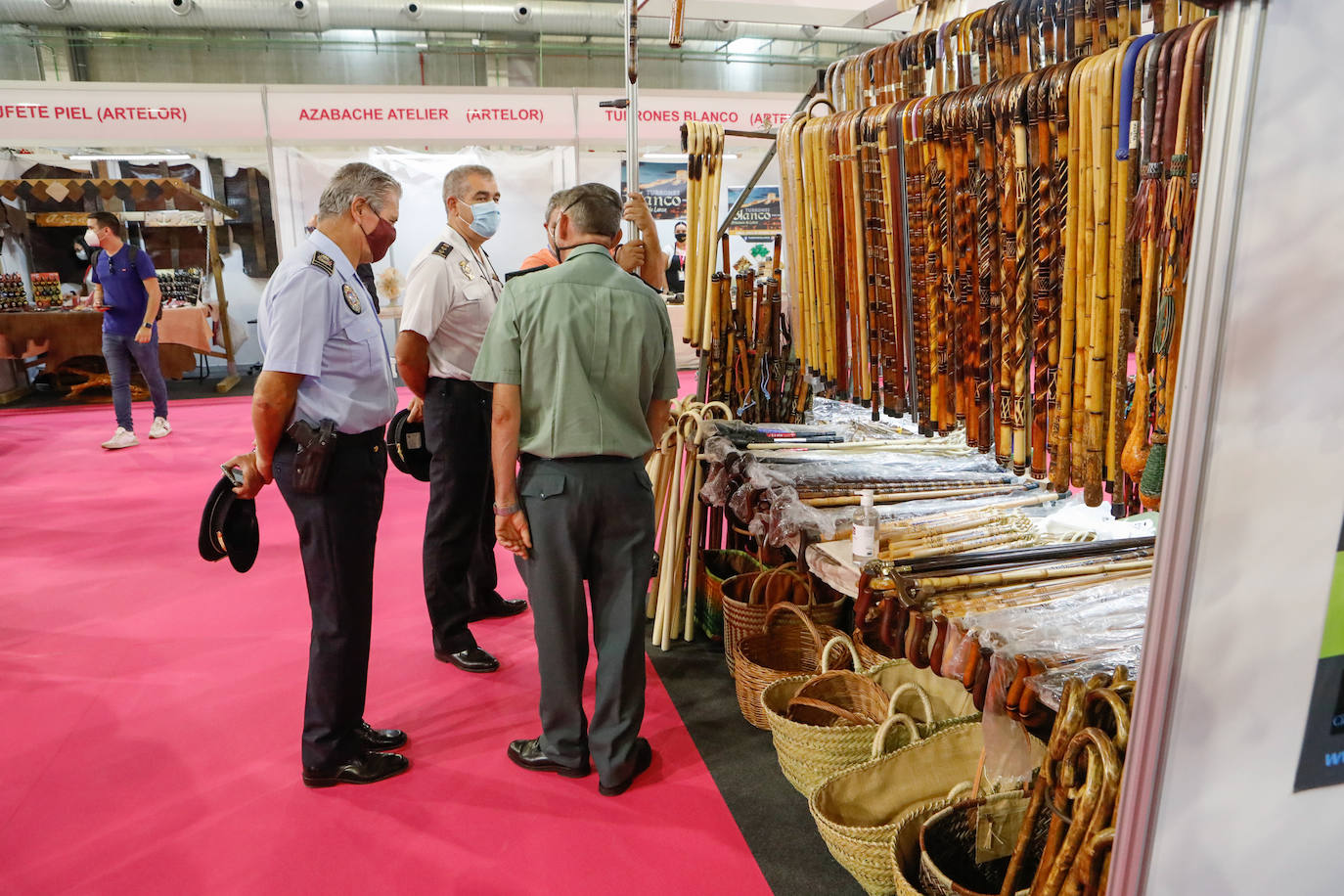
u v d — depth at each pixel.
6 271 8.87
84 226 9.48
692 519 3.10
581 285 1.99
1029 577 1.75
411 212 7.96
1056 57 1.84
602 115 8.12
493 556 3.32
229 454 6.20
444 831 2.07
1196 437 0.71
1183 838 0.81
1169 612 0.74
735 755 2.40
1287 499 0.75
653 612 3.34
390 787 2.25
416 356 2.67
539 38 12.19
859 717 2.12
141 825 2.10
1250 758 0.81
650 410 2.26
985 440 1.94
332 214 2.07
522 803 2.18
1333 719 0.83
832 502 2.32
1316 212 0.69
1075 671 1.39
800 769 2.10
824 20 2.67
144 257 6.36
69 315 8.16
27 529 4.48
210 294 10.00
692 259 2.83
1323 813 0.87
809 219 2.39
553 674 2.20
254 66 11.83
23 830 2.08
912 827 1.73
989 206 1.81
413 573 3.86
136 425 7.29
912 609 1.65
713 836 2.05
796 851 2.00
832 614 2.74
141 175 9.66
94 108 7.29
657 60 12.93
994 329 1.86
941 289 1.97
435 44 11.86
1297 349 0.71
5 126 7.22
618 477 2.07
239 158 9.80
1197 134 1.35
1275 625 0.78
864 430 3.10
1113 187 1.54
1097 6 1.72
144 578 3.77
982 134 1.77
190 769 2.33
